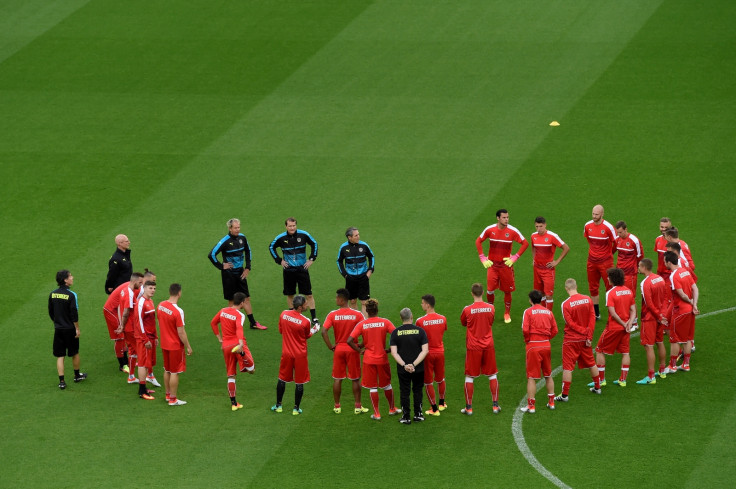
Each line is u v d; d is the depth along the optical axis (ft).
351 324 125.59
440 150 210.38
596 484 110.11
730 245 171.53
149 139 219.61
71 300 134.31
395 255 173.17
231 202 194.08
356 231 150.30
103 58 257.34
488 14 271.08
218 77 246.27
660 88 230.27
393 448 119.14
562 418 124.77
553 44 253.44
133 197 197.16
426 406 130.21
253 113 229.04
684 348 135.03
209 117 228.02
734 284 159.33
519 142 212.23
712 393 129.49
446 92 234.58
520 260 173.88
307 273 154.61
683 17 262.47
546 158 205.36
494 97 231.09
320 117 226.17
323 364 142.31
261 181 201.57
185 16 277.23
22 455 119.14
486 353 124.67
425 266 169.17
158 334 150.30
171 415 128.47
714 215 181.88
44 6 285.64
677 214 182.80
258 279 169.48
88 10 282.56
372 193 195.62
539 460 115.44
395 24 268.41
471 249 174.40
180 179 203.31
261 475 113.91
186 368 142.10
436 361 125.39
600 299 159.84
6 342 149.28
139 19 276.41
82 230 185.68
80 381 138.21
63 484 112.98
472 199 191.72
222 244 151.02
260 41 262.47
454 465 114.93
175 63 253.65
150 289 130.72
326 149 213.05
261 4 282.97
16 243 181.47
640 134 212.23
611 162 202.59
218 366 142.72
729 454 115.14
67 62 255.91
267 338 150.10
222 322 129.08
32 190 200.95
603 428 121.90
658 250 147.95
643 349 145.28
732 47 245.45
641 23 261.24
